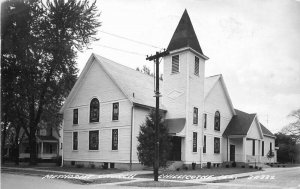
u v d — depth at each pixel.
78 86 34.06
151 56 21.58
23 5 26.56
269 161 45.62
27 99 33.62
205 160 34.34
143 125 25.66
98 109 31.89
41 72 31.48
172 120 31.73
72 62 33.12
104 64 31.89
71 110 34.50
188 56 31.97
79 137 33.19
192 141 31.64
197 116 32.88
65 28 30.83
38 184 17.44
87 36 31.89
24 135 50.16
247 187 16.83
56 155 52.25
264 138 45.31
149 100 31.38
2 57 27.83
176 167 29.50
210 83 37.53
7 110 33.75
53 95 35.81
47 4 29.67
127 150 28.64
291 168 36.56
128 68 35.97
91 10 31.47
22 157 50.22
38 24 29.03
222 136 38.25
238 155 39.12
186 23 32.97
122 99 29.81
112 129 30.27
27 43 27.55
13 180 19.44
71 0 30.11
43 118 41.38
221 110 38.72
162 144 24.31
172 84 32.75
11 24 26.64
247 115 39.81
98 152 31.14
